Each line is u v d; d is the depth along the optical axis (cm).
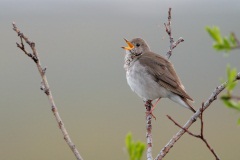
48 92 480
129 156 329
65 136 467
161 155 490
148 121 766
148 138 611
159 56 865
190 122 500
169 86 831
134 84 866
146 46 903
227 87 296
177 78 846
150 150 575
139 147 328
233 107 287
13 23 482
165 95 844
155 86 840
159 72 838
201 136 415
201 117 416
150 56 863
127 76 885
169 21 747
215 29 296
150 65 845
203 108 455
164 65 845
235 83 297
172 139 495
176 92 827
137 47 893
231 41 290
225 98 289
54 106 476
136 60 873
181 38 763
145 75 845
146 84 845
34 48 484
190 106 827
